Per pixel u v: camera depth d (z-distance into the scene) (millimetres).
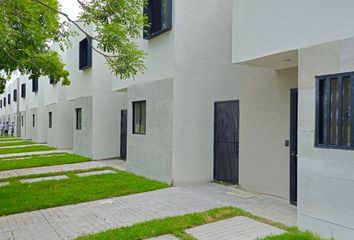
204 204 6820
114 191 8102
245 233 5105
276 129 7215
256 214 6059
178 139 8766
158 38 9430
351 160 4418
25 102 32719
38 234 5414
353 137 4438
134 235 5090
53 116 21938
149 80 9914
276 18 5570
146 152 10070
